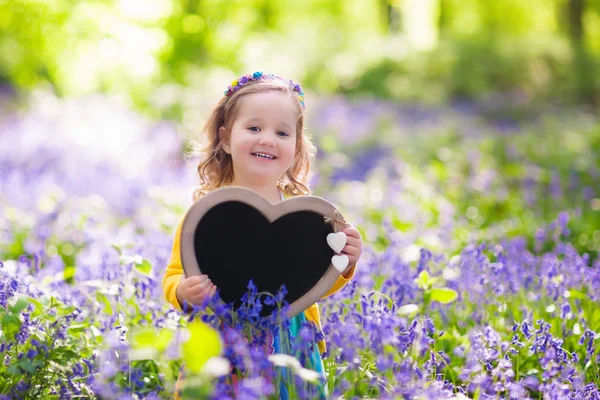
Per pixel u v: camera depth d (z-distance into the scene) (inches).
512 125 736.3
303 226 126.3
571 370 133.3
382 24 1298.0
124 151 458.9
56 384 131.9
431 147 508.1
